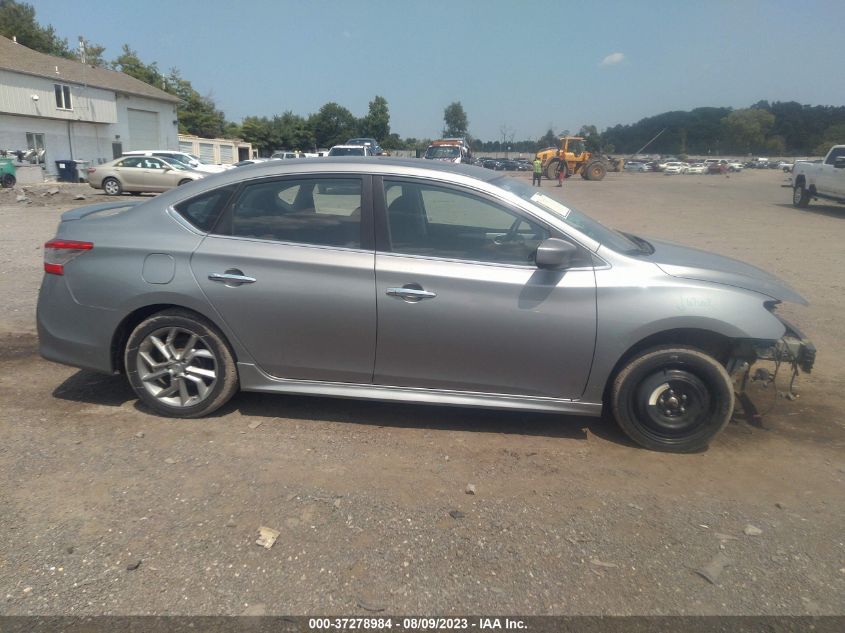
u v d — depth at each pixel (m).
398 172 4.04
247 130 74.88
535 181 33.41
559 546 3.06
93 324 4.20
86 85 40.69
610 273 3.85
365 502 3.38
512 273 3.87
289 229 4.07
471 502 3.41
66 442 3.96
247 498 3.39
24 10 64.94
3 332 6.05
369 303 3.92
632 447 4.09
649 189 31.83
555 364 3.90
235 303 4.03
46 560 2.89
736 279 3.98
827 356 5.90
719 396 3.89
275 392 4.20
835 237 13.52
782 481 3.72
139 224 4.21
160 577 2.79
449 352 3.94
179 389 4.26
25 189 23.84
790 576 2.89
